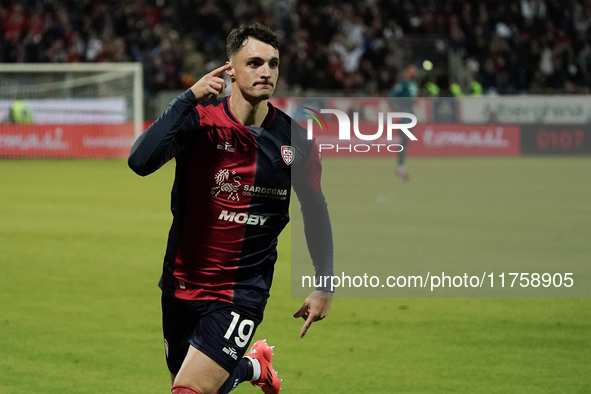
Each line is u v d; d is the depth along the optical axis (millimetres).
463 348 18484
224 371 11305
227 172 11312
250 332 11555
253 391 15648
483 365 17125
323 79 88500
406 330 20141
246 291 11570
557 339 19250
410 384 15797
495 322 20953
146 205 44250
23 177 58719
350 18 94438
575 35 99500
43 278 25781
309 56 93312
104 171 64500
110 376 16094
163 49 87500
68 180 57156
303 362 17328
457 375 16422
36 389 15203
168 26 90688
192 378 11102
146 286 24812
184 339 11906
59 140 76875
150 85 85688
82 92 82625
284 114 11781
